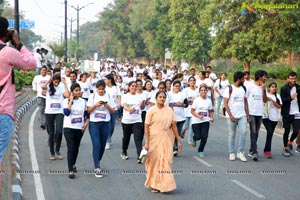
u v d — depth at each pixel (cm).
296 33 2202
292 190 801
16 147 1060
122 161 1028
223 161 1034
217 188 808
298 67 2825
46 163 994
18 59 439
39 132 1387
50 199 741
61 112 1034
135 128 1022
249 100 1052
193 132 1114
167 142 771
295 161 1045
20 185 802
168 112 771
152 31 5603
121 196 756
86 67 2397
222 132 1474
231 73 3366
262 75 1047
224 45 2781
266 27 2252
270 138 1079
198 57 3994
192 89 1222
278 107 1073
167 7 5366
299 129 1103
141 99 1032
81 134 886
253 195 767
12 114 446
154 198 744
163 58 5972
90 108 874
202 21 2850
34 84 1450
